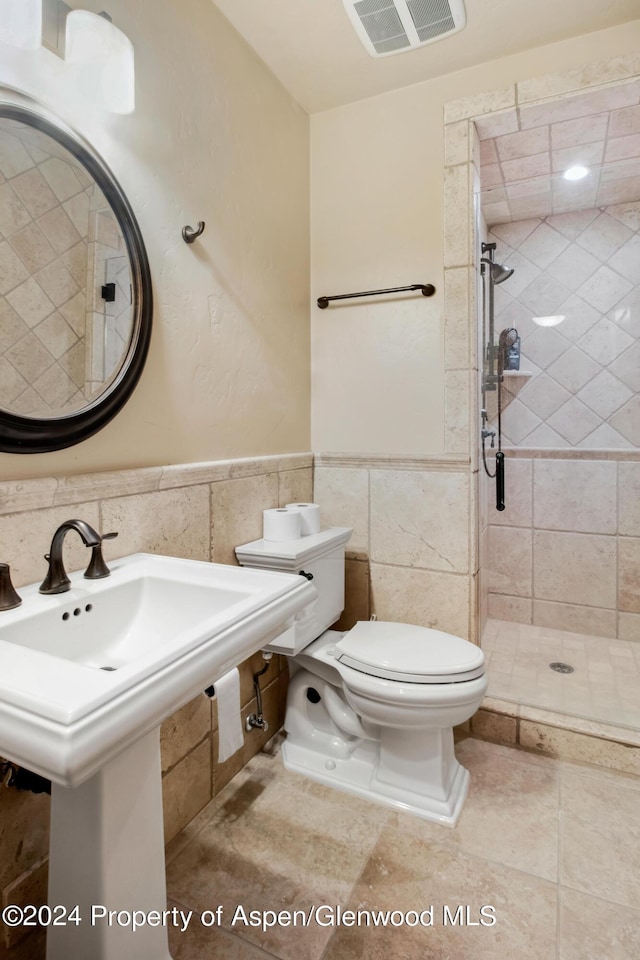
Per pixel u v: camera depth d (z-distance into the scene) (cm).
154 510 138
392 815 154
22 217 103
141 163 133
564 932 117
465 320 194
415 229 203
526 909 123
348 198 215
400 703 145
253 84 181
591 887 129
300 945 115
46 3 106
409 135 202
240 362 176
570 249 274
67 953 86
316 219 222
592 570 275
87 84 112
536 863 137
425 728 151
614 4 161
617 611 271
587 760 180
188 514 150
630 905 124
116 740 62
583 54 174
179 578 113
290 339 208
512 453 289
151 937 91
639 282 262
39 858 111
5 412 98
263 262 189
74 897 84
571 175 233
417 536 206
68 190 112
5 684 65
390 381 210
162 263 141
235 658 86
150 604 115
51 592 100
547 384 283
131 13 129
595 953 112
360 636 171
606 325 269
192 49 151
